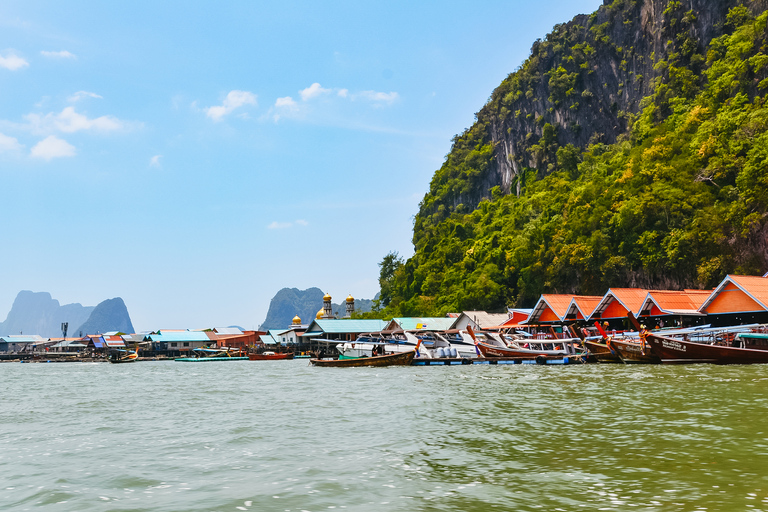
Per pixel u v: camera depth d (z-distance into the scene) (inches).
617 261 3366.1
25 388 1731.1
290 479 460.4
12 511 399.2
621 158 4805.6
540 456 515.5
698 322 2172.7
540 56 6963.6
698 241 2942.9
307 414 870.4
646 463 473.7
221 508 386.6
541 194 5516.7
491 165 7632.9
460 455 531.2
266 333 5319.9
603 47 6215.6
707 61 4859.7
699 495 380.2
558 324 2664.9
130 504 405.1
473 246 5787.4
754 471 440.5
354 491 418.6
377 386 1350.9
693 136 3873.0
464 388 1199.6
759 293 1823.3
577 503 371.2
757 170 2829.7
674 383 1115.9
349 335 4207.7
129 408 1050.7
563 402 892.0
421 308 5472.4
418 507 373.1
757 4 4658.0
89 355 5644.7
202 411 964.0
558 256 3897.6
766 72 3946.9
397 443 599.8
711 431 601.0
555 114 6648.6
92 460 567.5
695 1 5162.4
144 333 6008.9
